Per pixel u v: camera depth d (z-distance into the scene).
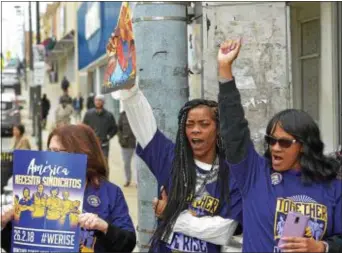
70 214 3.35
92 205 3.53
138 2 5.34
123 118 12.99
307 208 3.12
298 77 9.40
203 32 6.58
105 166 3.66
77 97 33.00
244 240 3.20
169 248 3.60
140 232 5.42
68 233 3.34
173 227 3.57
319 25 8.66
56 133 3.62
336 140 7.98
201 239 3.54
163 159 3.82
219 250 3.56
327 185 3.17
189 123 3.64
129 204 11.21
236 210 3.54
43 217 3.34
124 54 3.80
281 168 3.21
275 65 6.58
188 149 3.67
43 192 3.36
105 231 3.39
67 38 34.25
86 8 25.08
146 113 3.84
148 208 5.38
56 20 41.81
